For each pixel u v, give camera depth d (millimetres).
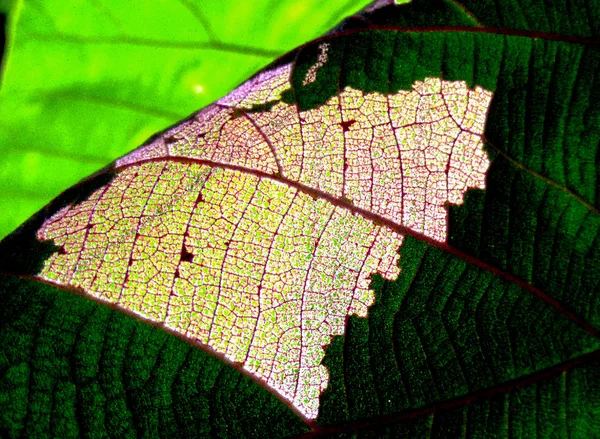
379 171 202
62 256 199
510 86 205
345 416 196
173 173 202
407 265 200
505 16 207
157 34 234
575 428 197
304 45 209
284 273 198
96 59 234
